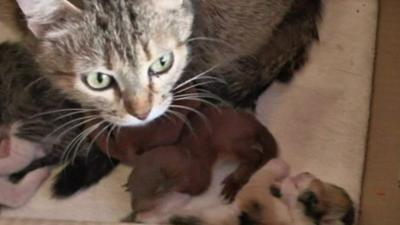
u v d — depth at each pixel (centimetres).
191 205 42
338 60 47
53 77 36
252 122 42
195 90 42
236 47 43
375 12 47
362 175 44
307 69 47
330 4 48
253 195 41
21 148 42
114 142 42
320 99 46
